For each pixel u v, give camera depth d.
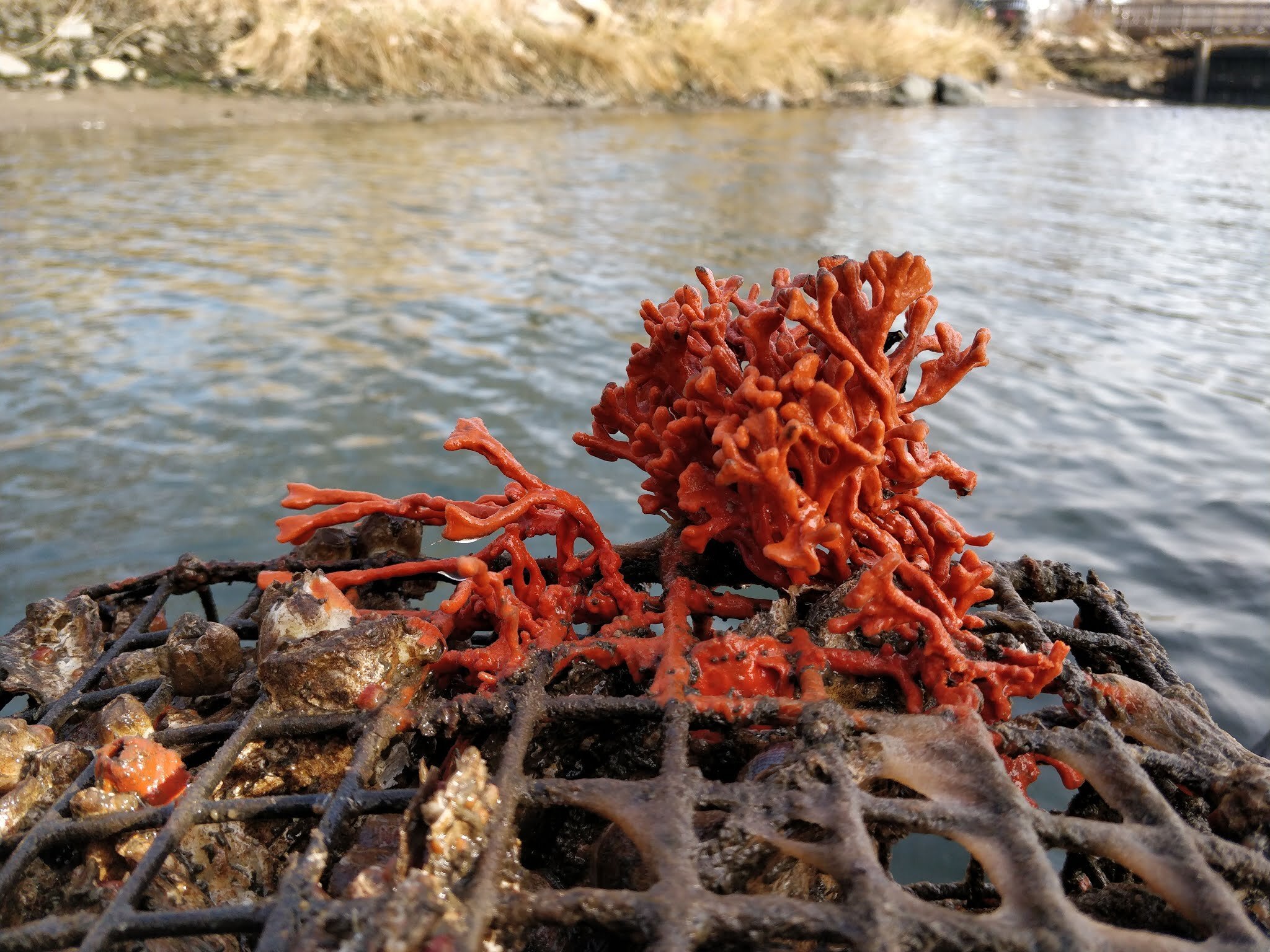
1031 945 0.17
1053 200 2.39
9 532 0.88
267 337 1.34
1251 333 1.43
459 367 1.27
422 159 2.56
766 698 0.24
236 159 2.43
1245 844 0.22
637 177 2.47
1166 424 1.12
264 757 0.25
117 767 0.23
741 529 0.27
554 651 0.26
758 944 0.18
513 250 1.78
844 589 0.26
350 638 0.25
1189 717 0.25
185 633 0.30
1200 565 0.84
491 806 0.20
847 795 0.20
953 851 0.55
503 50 3.52
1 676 0.31
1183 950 0.17
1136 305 1.56
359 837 0.23
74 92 2.83
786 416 0.24
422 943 0.17
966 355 0.27
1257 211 2.31
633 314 1.47
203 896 0.23
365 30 3.33
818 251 1.83
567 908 0.18
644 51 3.78
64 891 0.22
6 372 1.18
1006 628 0.29
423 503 0.30
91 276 1.54
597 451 0.31
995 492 0.97
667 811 0.20
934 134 3.46
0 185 2.05
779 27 4.24
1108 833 0.20
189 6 3.24
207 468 1.00
